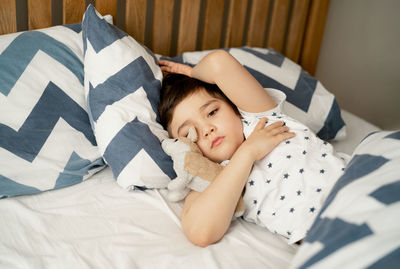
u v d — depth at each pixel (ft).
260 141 2.42
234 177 2.23
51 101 2.66
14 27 3.13
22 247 2.00
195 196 2.44
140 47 3.03
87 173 2.69
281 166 2.44
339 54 6.00
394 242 1.26
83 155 2.69
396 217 1.34
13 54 2.63
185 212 2.33
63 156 2.60
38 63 2.68
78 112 2.78
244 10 4.55
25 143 2.48
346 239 1.36
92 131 2.82
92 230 2.18
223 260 1.99
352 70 5.86
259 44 4.90
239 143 2.71
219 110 2.69
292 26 5.05
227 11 4.85
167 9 3.93
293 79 3.70
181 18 4.06
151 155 2.55
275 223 2.33
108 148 2.57
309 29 5.28
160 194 2.59
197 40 4.87
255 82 2.79
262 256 2.06
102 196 2.53
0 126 2.42
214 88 2.84
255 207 2.39
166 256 1.99
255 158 2.37
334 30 5.99
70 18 3.39
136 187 2.58
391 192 1.47
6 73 2.55
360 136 3.89
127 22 3.69
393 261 1.21
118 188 2.64
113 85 2.69
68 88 2.77
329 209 1.62
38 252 1.98
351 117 4.38
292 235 2.23
